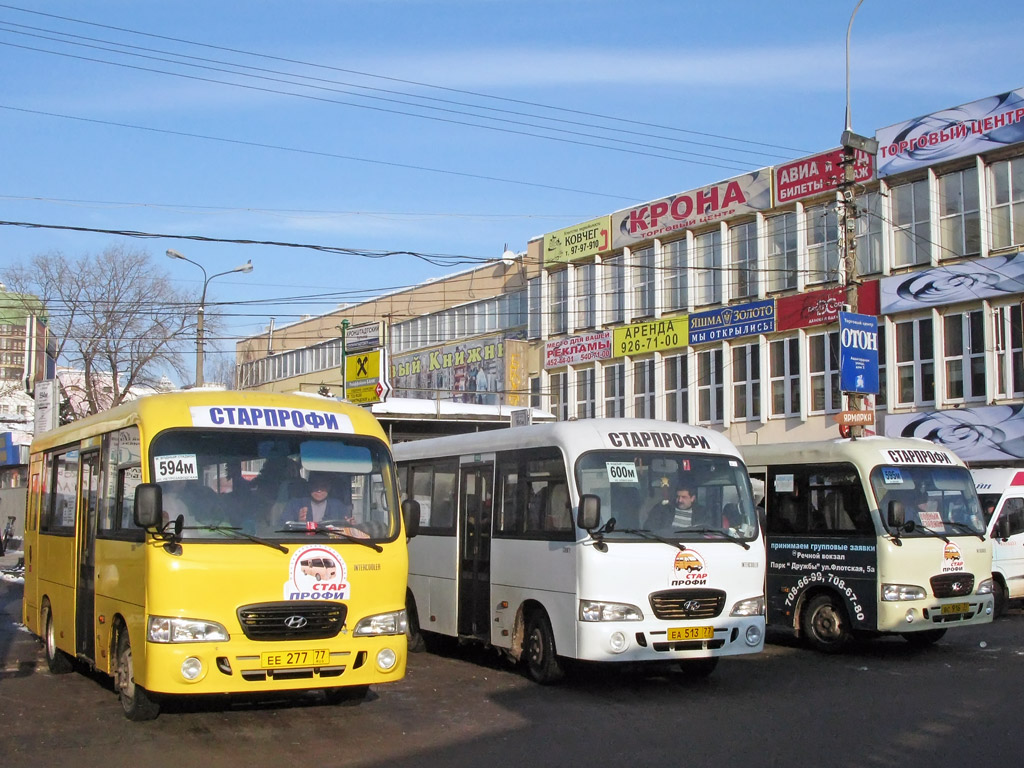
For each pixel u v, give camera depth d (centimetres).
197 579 855
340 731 914
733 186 3506
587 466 1145
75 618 1127
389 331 5216
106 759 814
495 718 977
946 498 1476
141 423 927
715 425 3547
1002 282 2775
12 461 4703
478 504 1341
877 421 3058
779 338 3369
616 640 1083
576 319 4147
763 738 888
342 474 954
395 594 932
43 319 4581
